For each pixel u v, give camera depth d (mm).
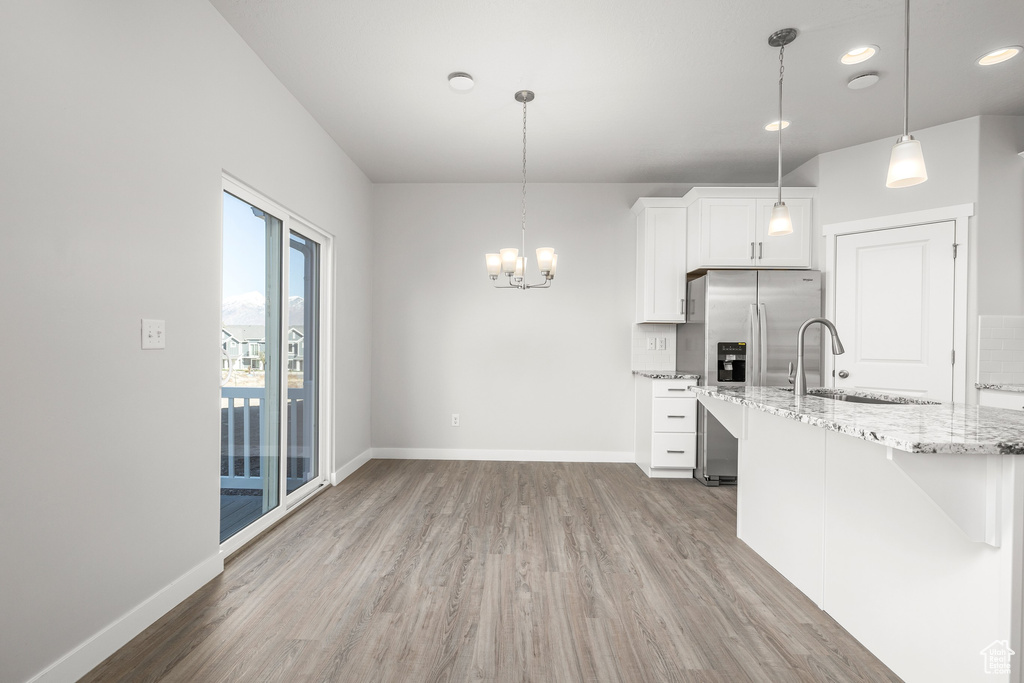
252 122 2621
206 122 2227
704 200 4180
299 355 3404
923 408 1953
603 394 4766
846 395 2623
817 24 2379
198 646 1766
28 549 1421
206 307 2238
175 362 2037
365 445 4652
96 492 1652
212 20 2264
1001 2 2205
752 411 2672
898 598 1636
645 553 2609
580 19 2352
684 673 1650
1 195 1337
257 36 2492
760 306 3941
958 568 1422
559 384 4766
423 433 4809
